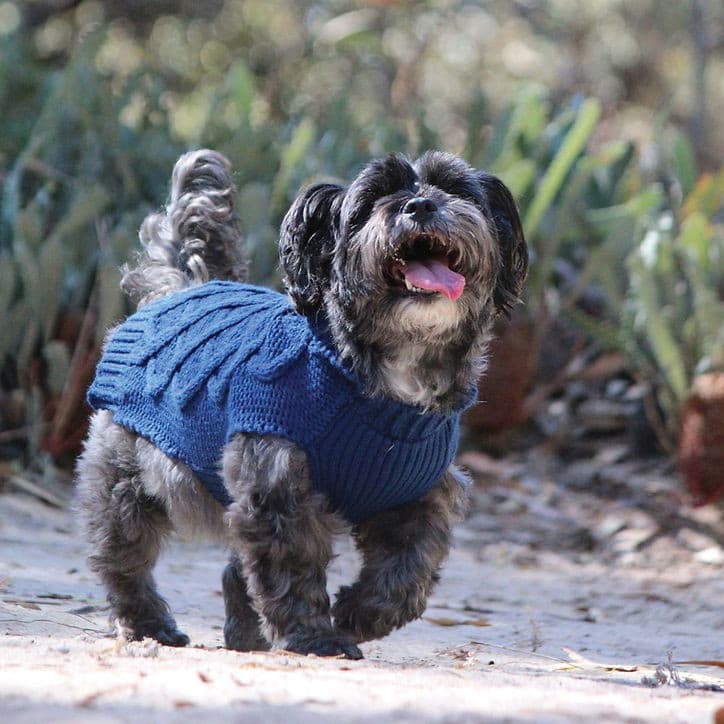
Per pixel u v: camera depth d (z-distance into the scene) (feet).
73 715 13.10
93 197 41.96
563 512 41.57
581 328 45.11
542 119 48.42
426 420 19.94
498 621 27.99
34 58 60.59
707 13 81.25
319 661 18.61
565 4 81.71
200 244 25.66
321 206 21.12
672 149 50.39
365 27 70.18
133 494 22.68
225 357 20.71
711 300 41.11
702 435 40.16
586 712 14.43
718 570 37.45
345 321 20.10
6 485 39.47
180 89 73.10
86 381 40.01
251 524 19.74
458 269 20.57
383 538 21.15
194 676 15.87
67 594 25.96
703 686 19.06
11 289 40.88
